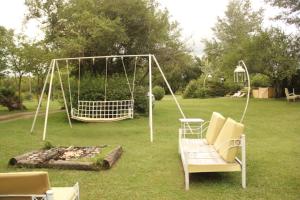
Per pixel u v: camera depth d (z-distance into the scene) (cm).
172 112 1634
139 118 1434
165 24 1694
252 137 964
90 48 1548
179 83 4119
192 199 477
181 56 1819
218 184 538
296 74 2311
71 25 1608
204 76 3306
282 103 1981
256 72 2255
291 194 490
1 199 291
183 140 722
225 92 3003
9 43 1855
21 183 286
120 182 558
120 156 738
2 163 685
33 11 1752
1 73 1934
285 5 2077
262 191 504
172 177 580
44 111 1855
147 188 527
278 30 2105
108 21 1473
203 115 1523
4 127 1215
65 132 1102
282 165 648
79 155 698
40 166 640
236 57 2216
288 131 1056
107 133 1073
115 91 1422
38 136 1021
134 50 1688
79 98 1387
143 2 1596
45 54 1803
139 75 1769
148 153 766
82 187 536
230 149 515
